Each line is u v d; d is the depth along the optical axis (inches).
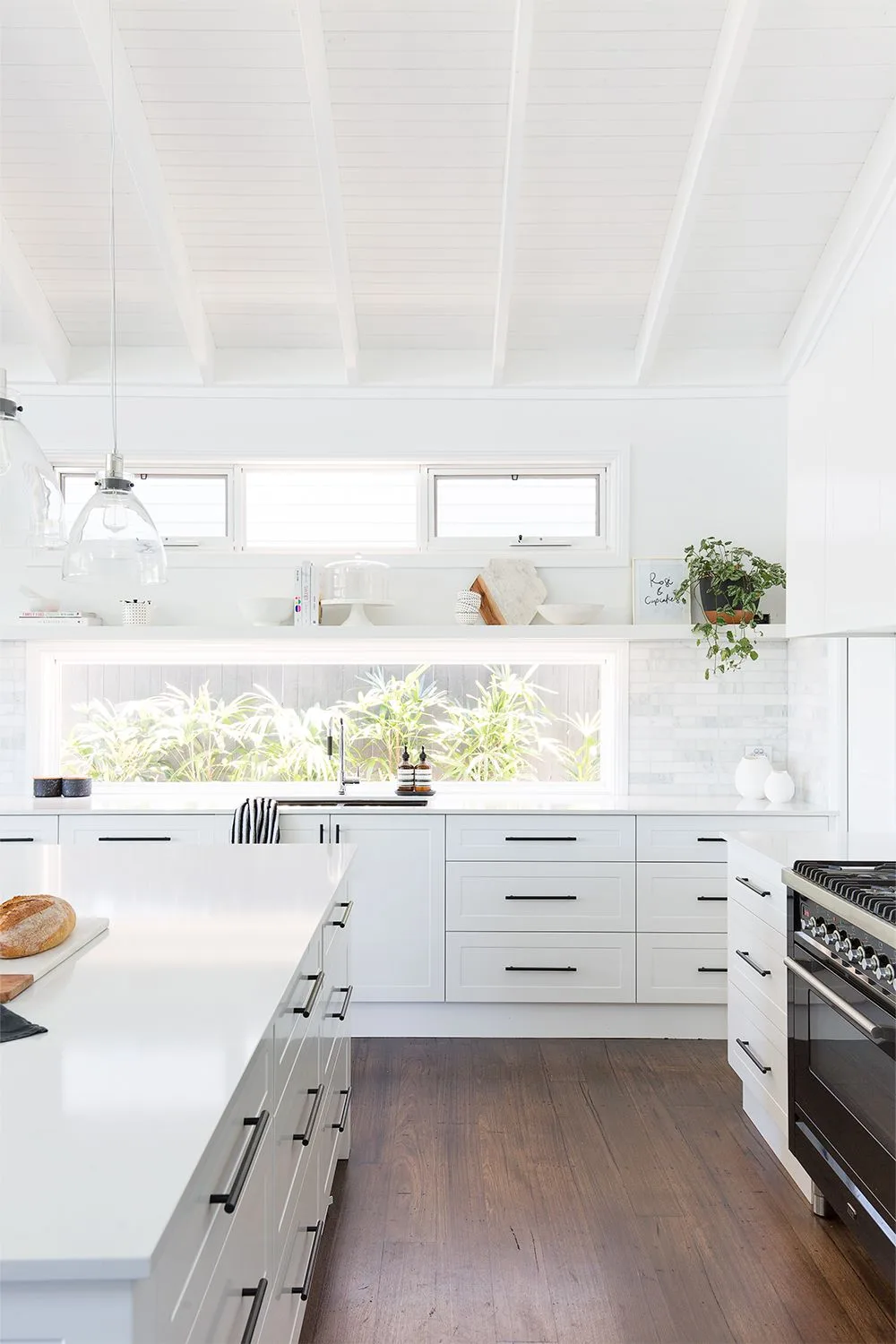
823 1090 98.7
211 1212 47.5
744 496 181.0
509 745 193.6
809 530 123.7
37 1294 36.0
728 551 176.2
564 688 193.2
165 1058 54.9
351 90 132.3
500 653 187.5
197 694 194.1
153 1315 37.8
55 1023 60.5
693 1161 117.9
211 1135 45.8
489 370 179.8
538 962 160.9
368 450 180.7
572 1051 155.7
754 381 177.9
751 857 124.3
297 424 180.5
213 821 161.5
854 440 108.7
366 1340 84.8
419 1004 163.3
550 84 132.1
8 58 128.6
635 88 132.6
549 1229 102.6
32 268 163.2
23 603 182.1
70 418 179.6
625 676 182.5
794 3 121.7
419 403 180.7
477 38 125.6
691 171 140.2
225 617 183.6
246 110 135.8
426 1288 92.4
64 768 191.5
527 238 157.2
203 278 165.0
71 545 92.0
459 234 156.6
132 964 72.7
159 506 187.9
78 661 189.0
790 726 181.0
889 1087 82.4
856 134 140.1
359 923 161.6
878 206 145.5
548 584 182.9
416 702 194.2
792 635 130.9
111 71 121.0
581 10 122.1
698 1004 161.5
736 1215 105.6
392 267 162.9
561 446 181.2
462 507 188.2
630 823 160.9
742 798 176.1
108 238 157.3
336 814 161.9
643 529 181.8
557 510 188.1
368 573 175.6
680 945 160.6
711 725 182.2
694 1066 149.0
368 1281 93.3
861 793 155.3
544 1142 123.1
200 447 180.2
